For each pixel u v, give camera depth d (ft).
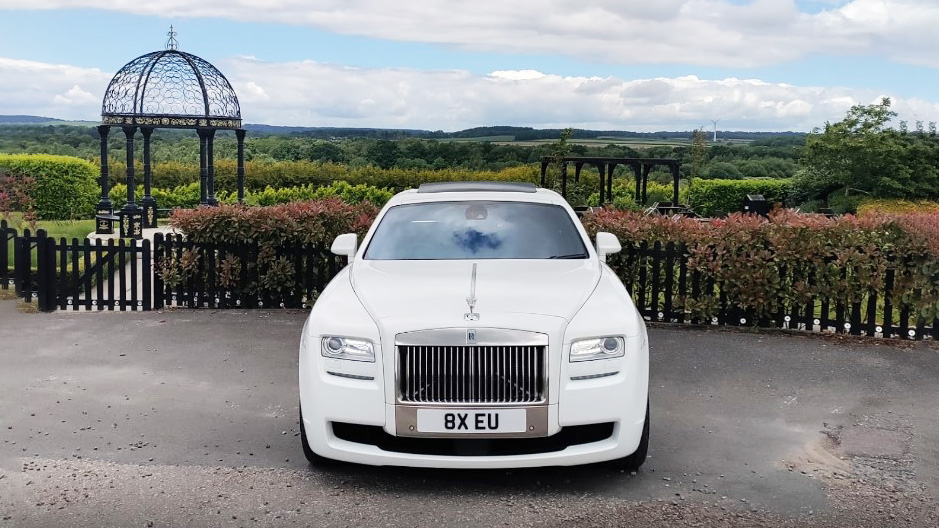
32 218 53.93
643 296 31.86
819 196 88.22
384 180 91.76
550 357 14.61
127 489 15.31
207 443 17.92
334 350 15.26
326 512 14.39
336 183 81.56
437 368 14.64
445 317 14.88
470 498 15.06
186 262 33.01
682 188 106.83
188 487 15.46
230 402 20.98
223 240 33.50
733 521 14.16
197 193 77.71
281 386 22.49
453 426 14.58
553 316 14.98
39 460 16.74
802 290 29.89
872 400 21.80
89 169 75.46
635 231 31.24
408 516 14.24
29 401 20.81
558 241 19.52
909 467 16.92
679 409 20.77
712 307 30.81
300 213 33.30
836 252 29.30
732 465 16.90
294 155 126.21
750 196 77.97
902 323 29.37
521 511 14.48
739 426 19.48
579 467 16.67
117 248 33.01
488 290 16.16
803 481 16.07
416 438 15.03
